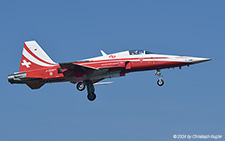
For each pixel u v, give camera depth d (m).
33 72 117.50
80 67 110.38
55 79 117.25
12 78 117.44
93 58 116.81
